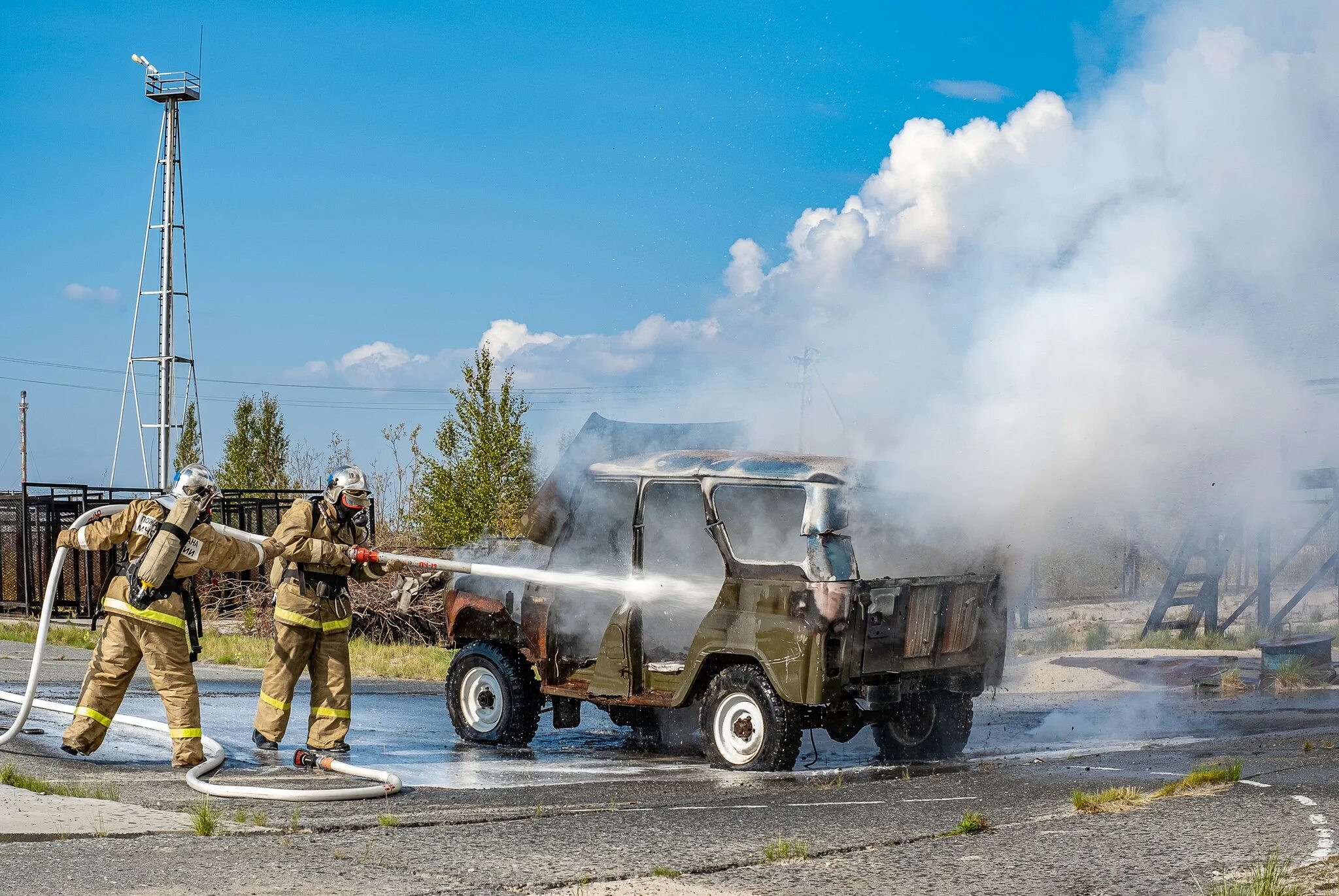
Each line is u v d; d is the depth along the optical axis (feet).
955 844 17.63
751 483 26.32
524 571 28.22
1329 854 16.29
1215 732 32.81
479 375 86.84
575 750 30.45
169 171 132.87
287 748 28.99
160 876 16.15
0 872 16.33
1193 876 15.42
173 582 25.50
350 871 16.51
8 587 77.71
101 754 27.14
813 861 16.78
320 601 27.66
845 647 25.14
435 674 50.29
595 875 16.12
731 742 26.63
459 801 22.65
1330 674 43.21
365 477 28.55
